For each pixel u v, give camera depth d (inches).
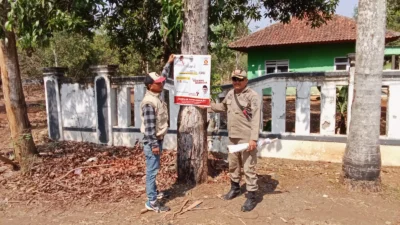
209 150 255.6
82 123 295.1
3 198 172.4
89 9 197.9
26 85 824.9
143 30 310.8
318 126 357.1
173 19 169.3
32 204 164.7
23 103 225.1
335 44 652.1
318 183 184.1
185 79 169.2
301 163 225.0
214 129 253.6
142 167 214.2
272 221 141.7
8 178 201.2
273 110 237.3
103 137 285.0
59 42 633.6
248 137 150.6
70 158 238.8
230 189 172.4
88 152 259.3
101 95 280.8
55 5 177.2
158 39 313.3
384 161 215.2
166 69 167.3
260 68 714.8
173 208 155.8
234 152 143.6
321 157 228.1
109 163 226.8
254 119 144.4
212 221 142.6
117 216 149.5
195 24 167.0
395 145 211.8
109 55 679.7
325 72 219.9
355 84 169.8
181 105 180.4
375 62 161.3
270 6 310.8
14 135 223.3
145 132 141.9
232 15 307.7
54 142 293.6
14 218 151.6
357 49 166.6
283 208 153.2
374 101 163.6
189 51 169.6
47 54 671.8
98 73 278.7
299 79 227.8
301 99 229.0
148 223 142.4
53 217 150.9
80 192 175.8
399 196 163.9
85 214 152.3
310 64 673.6
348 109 218.4
